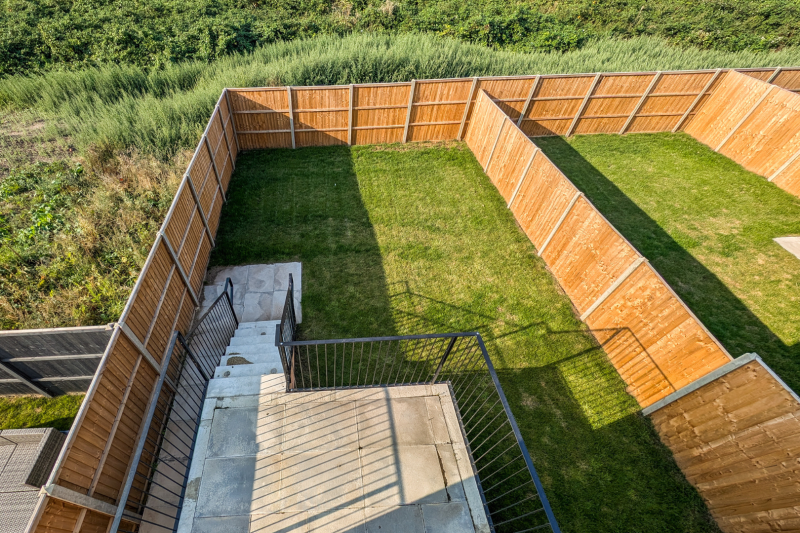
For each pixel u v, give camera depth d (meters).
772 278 8.25
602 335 6.80
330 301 7.25
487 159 10.62
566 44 17.64
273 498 3.83
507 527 4.68
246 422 4.37
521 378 6.25
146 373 4.64
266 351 5.98
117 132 8.95
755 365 4.44
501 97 11.23
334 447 4.23
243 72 11.51
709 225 9.59
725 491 4.75
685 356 5.32
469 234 8.88
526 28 18.52
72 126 9.50
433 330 6.86
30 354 4.71
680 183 11.01
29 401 5.50
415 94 10.68
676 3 22.75
